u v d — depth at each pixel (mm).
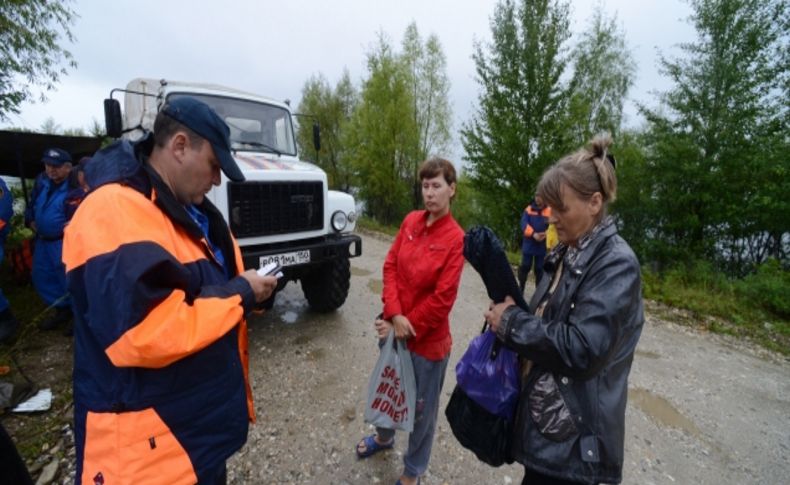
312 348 3572
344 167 17953
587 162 1093
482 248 1232
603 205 1142
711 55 8586
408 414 1771
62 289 3580
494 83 10367
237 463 2176
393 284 1911
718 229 8938
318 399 2805
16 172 6715
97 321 932
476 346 1369
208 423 1159
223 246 1519
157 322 938
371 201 16266
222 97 3932
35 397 2594
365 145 15172
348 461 2227
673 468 2365
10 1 4777
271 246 3521
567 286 1127
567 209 1105
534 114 9914
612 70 15797
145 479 1030
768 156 7582
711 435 2717
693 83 8812
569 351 999
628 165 11711
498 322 1169
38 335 3475
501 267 1221
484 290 5809
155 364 970
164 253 981
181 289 1054
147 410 1034
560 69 9664
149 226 1008
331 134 19094
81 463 1078
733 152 8156
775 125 7805
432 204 1714
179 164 1114
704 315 5293
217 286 1158
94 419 1034
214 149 1117
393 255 1986
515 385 1278
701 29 8586
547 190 1127
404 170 15547
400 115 14250
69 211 3258
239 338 1432
